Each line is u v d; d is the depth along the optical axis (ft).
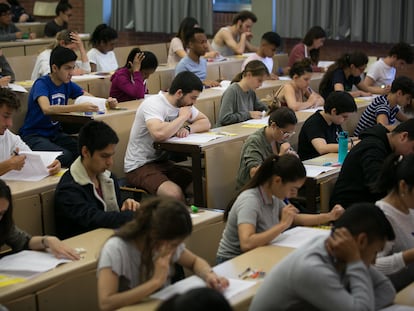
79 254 9.09
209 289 5.17
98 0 35.45
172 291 7.82
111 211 10.61
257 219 9.73
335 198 12.26
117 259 7.60
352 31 28.89
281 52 30.55
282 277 7.07
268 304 7.15
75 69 20.95
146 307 7.44
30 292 8.16
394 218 9.31
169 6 33.27
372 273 7.60
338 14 29.09
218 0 32.71
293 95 18.43
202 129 15.11
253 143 13.10
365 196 12.01
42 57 20.48
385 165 9.47
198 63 22.16
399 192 9.29
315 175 12.67
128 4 34.47
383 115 17.01
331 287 6.91
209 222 10.52
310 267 6.94
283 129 12.94
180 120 14.26
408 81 16.93
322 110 15.97
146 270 7.65
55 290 8.43
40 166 11.82
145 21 34.01
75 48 21.76
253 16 27.45
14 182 11.48
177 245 7.56
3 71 20.24
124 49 26.68
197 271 8.30
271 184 9.71
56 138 16.01
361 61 20.35
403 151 11.94
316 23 29.78
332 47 29.94
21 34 30.66
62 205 10.56
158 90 21.81
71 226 10.71
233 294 7.77
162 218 7.39
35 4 37.09
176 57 25.90
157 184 13.99
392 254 9.24
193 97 14.60
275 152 13.20
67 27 32.68
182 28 25.85
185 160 15.66
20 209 10.82
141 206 7.75
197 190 13.89
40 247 9.20
